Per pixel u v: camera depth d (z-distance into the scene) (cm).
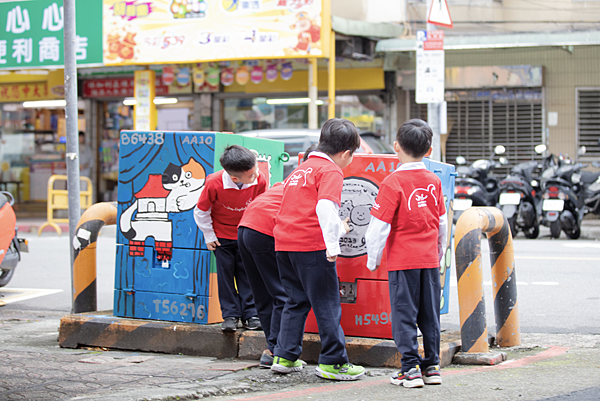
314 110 1362
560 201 1123
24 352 467
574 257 932
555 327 560
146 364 427
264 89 1623
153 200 484
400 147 386
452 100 1547
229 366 424
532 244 1098
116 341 477
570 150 1505
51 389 363
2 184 1841
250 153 434
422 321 380
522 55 1505
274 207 421
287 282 404
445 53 1536
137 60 1340
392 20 1525
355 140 399
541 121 1510
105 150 1795
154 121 1496
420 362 376
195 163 473
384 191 379
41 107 1805
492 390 354
